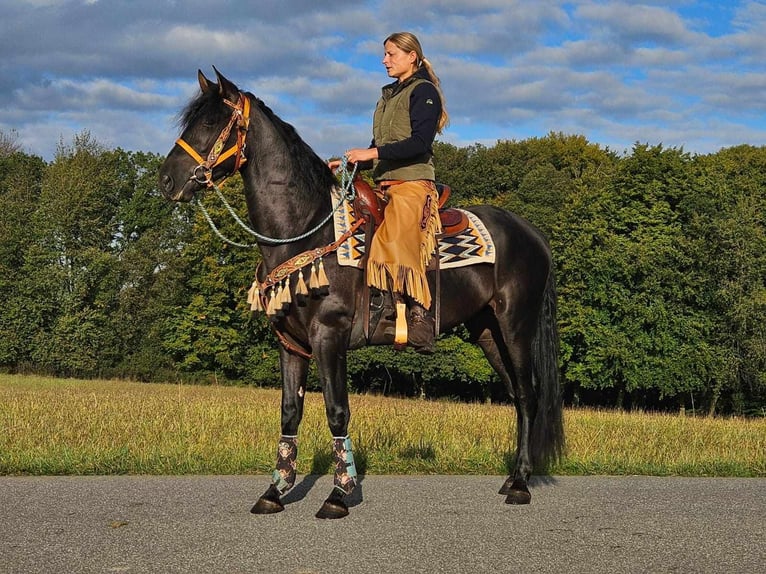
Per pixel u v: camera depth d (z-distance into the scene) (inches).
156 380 1999.3
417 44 231.9
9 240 2126.0
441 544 186.7
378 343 229.6
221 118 213.8
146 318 2090.3
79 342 2028.8
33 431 391.9
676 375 1540.4
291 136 221.8
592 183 1892.2
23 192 2348.7
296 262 212.8
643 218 1656.0
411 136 223.3
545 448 254.1
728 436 460.1
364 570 165.6
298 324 218.1
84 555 172.9
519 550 183.3
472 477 292.5
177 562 168.9
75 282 2081.7
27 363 2060.8
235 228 1855.3
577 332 1601.9
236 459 307.6
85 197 2142.0
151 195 2333.9
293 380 225.1
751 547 191.8
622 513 227.1
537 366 261.3
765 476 323.6
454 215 249.8
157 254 2117.4
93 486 256.2
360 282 220.2
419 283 223.3
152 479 273.9
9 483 261.6
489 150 2369.6
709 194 1673.2
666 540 196.4
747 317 1515.7
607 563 175.5
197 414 503.5
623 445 400.2
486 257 245.0
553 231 1701.5
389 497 245.0
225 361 1909.4
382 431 406.0
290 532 195.2
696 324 1549.0
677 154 1748.3
